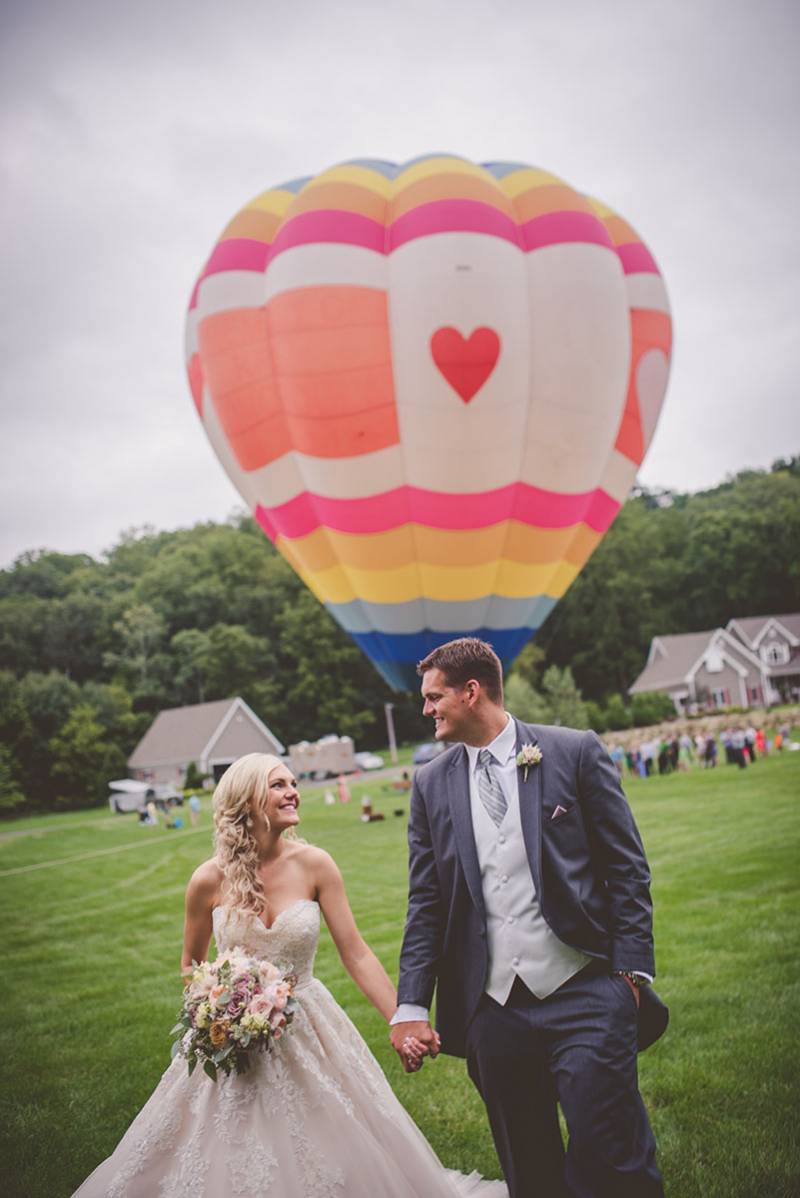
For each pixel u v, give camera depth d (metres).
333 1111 3.19
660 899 8.86
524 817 3.18
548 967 3.09
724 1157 3.69
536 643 69.50
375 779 43.88
